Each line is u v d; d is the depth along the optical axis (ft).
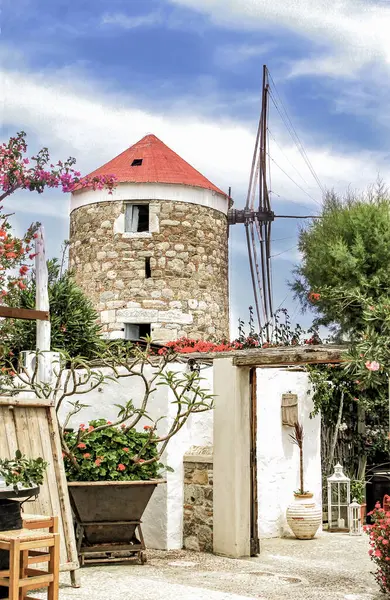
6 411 24.25
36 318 29.22
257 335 50.37
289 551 32.24
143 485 28.53
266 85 79.51
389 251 40.98
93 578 26.08
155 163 73.10
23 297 47.42
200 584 25.44
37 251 36.06
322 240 44.14
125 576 26.50
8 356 42.50
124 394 34.35
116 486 28.09
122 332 69.31
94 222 71.67
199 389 30.42
